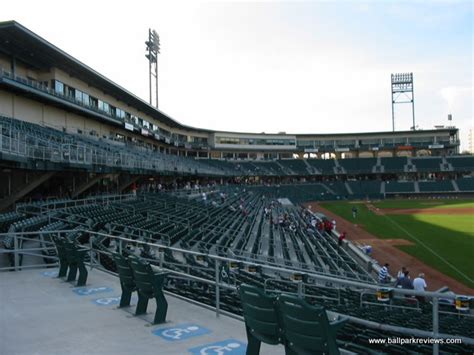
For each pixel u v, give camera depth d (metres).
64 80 36.53
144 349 5.81
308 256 23.41
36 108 31.33
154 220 22.56
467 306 4.65
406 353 6.16
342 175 94.06
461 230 36.53
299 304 4.16
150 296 7.17
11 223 16.86
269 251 23.00
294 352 4.53
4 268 11.50
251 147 92.50
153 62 70.12
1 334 6.50
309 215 43.97
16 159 18.55
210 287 10.02
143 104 53.34
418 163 91.69
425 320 8.85
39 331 6.62
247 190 70.31
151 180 51.66
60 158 22.72
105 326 6.86
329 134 98.12
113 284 10.01
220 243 20.56
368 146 97.12
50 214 18.48
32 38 28.20
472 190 81.94
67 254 10.35
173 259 12.30
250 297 4.96
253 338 5.23
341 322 4.16
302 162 94.44
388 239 33.31
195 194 45.09
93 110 37.97
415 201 72.38
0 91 27.11
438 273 21.92
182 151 82.06
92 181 32.50
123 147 41.31
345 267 21.59
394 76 112.31
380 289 5.19
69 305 8.18
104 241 14.64
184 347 5.88
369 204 68.31
